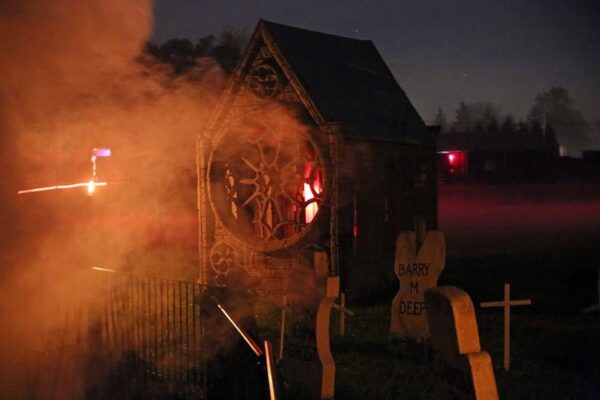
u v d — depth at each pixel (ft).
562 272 54.08
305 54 46.19
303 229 43.27
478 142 227.20
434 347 15.40
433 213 54.75
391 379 28.07
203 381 26.35
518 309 41.19
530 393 26.18
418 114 54.90
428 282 32.81
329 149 42.39
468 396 14.03
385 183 47.73
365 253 45.32
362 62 53.06
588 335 34.50
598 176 191.42
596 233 81.00
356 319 38.45
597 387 26.81
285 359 27.25
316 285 25.71
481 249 70.08
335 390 27.12
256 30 43.73
